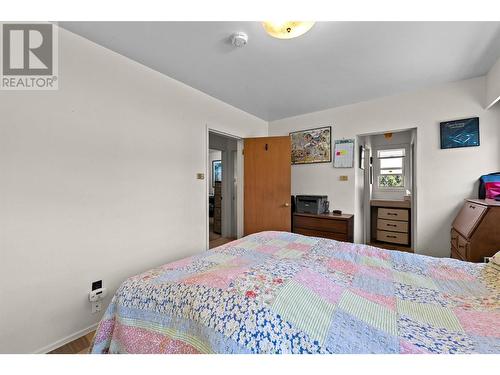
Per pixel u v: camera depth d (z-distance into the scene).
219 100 2.99
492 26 1.57
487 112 2.30
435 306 0.84
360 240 3.51
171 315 0.87
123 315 0.97
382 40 1.73
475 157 2.36
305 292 0.84
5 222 1.36
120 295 1.04
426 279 1.07
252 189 3.55
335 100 3.03
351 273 1.13
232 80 2.43
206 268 1.17
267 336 0.66
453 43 1.77
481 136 2.32
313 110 3.43
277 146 3.44
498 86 2.01
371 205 4.12
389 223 3.96
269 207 3.46
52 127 1.54
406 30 1.62
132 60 2.00
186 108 2.52
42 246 1.49
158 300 0.93
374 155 4.47
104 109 1.81
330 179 3.38
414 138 2.87
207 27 1.58
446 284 1.02
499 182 2.10
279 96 2.89
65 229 1.59
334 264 1.25
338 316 0.74
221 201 4.72
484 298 0.90
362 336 0.66
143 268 2.08
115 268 1.88
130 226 1.98
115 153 1.88
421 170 2.65
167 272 1.13
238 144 3.69
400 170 4.25
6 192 1.36
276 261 1.16
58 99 1.56
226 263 1.24
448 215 2.49
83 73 1.69
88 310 1.71
